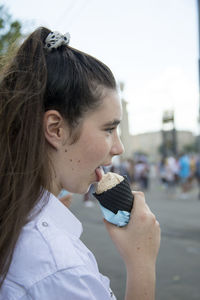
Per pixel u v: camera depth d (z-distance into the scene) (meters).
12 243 0.68
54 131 0.80
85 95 0.80
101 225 7.09
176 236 5.98
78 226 0.80
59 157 0.81
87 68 0.83
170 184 12.62
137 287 0.80
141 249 0.83
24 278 0.65
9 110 0.78
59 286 0.63
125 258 0.84
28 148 0.76
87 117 0.81
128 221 0.86
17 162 0.76
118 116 0.86
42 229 0.70
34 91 0.78
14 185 0.75
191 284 3.64
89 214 8.55
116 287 3.50
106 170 0.97
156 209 9.37
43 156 0.77
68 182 0.83
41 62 0.80
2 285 0.66
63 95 0.79
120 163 13.56
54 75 0.80
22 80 0.80
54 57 0.83
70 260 0.66
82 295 0.64
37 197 0.75
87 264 0.71
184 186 13.04
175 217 8.01
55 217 0.77
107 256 4.66
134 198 0.90
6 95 0.79
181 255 4.78
